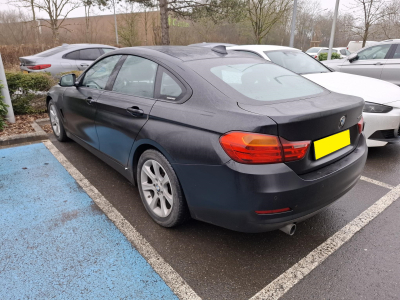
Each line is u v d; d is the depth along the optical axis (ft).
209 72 8.32
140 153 9.47
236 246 8.34
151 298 6.63
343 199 10.84
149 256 7.89
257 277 7.28
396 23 48.57
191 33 74.28
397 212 10.02
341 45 105.09
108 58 11.47
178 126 7.77
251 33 80.18
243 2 43.39
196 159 7.22
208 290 6.88
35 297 6.59
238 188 6.58
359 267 7.61
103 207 10.13
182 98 8.06
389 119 13.34
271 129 6.36
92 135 11.79
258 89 8.11
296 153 6.59
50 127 18.58
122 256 7.86
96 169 12.94
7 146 15.64
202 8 43.34
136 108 9.05
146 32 72.18
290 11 61.87
